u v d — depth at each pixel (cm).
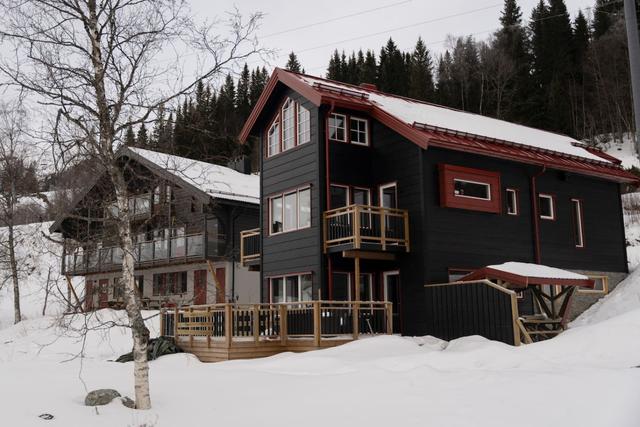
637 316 1296
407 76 6925
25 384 966
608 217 2370
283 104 2083
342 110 1953
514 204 2036
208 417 782
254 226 2853
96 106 905
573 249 2200
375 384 952
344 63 7756
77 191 1030
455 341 1503
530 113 5809
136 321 859
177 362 1537
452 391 867
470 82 6800
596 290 2175
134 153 952
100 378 1109
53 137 880
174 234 2833
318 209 1855
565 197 2220
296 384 999
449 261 1809
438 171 1833
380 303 1702
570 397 781
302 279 1938
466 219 1877
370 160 1989
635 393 765
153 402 879
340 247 1766
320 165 1873
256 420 760
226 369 1263
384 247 1750
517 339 1463
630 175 2395
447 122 2097
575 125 6056
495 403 782
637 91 965
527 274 1534
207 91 995
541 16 6894
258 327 1606
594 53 6281
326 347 1569
